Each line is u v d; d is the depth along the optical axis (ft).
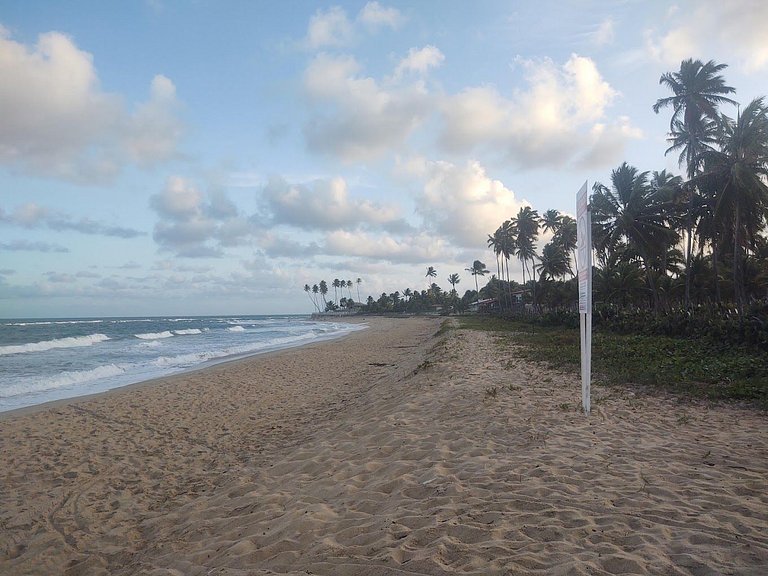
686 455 18.30
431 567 10.89
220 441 28.91
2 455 26.63
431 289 432.25
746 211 78.13
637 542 11.47
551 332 94.38
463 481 16.67
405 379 43.73
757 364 37.09
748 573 9.83
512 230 224.94
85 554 15.39
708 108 90.17
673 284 116.16
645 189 103.09
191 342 128.36
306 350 93.15
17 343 121.49
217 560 13.21
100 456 26.27
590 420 24.30
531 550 11.36
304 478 19.89
